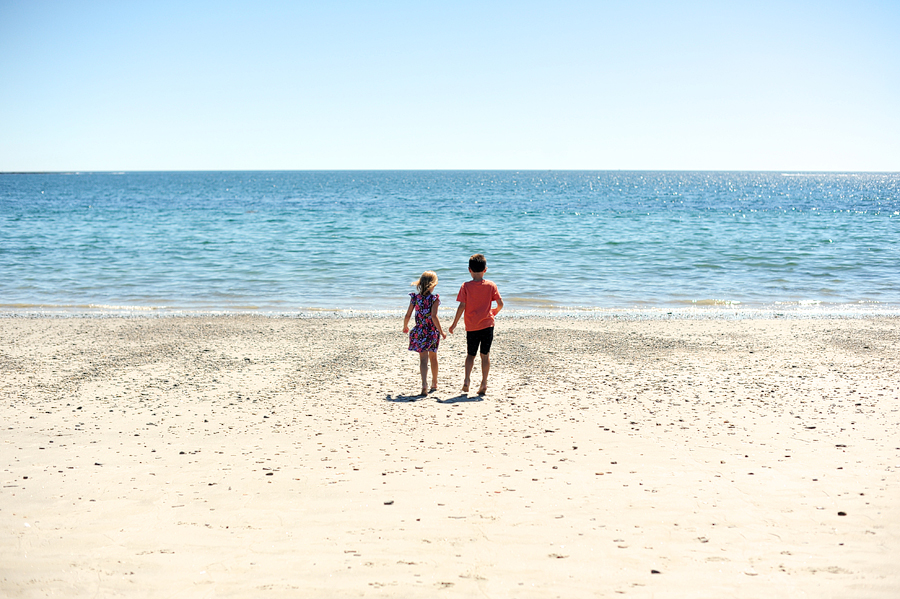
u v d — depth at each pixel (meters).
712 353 9.52
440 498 4.46
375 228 32.41
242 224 35.09
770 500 4.35
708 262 20.00
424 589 3.23
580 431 6.04
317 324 11.93
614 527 3.96
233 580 3.33
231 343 10.23
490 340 7.34
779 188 119.94
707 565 3.46
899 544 3.66
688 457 5.29
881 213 47.12
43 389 7.54
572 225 34.44
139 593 3.21
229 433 6.01
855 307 13.88
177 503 4.38
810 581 3.28
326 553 3.63
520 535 3.85
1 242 24.98
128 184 145.00
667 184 144.75
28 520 4.09
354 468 5.09
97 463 5.20
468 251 22.75
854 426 6.07
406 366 8.80
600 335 10.83
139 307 13.97
